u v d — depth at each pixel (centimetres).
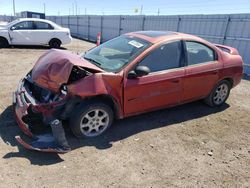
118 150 379
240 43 1070
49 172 318
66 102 362
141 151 382
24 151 355
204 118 516
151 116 503
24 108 362
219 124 496
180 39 467
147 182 317
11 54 1145
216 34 1184
